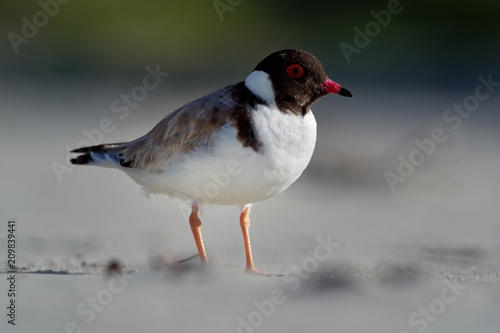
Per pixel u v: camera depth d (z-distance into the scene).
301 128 9.01
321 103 24.97
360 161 16.92
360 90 27.08
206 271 9.09
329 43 32.66
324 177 16.72
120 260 9.60
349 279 8.88
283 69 8.91
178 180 9.30
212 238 11.83
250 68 30.80
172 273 8.96
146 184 9.92
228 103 9.05
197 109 9.20
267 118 8.85
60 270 9.18
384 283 8.74
